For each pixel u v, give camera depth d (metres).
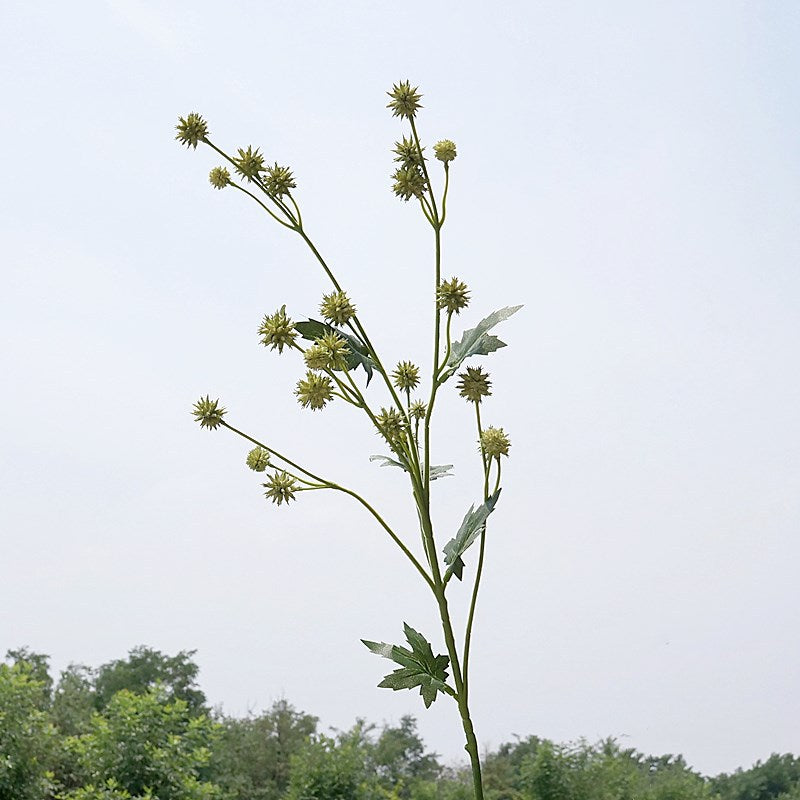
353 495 2.05
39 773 7.64
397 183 2.16
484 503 2.05
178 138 2.22
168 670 13.67
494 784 8.87
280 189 2.18
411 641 1.97
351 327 2.14
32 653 11.29
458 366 2.08
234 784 10.50
